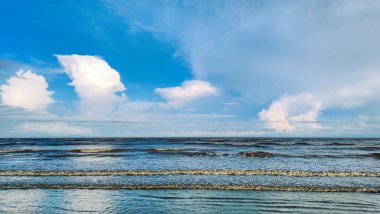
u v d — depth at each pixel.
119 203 11.57
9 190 13.75
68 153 37.66
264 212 10.38
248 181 15.73
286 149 48.22
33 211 10.55
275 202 11.67
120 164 24.45
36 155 34.28
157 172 18.05
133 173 17.94
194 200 12.02
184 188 14.09
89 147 55.62
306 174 17.78
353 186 14.57
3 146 59.66
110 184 14.93
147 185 14.57
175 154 35.44
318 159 29.27
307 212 10.38
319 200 11.98
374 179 16.55
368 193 13.24
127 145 65.06
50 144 70.44
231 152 39.22
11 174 17.75
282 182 15.55
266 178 16.61
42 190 13.76
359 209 10.73
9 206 11.15
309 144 73.19
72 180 16.03
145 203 11.58
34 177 16.98
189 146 59.16
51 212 10.44
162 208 10.91
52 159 29.33
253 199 12.13
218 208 10.90
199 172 18.12
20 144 70.12
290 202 11.68
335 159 29.25
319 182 15.55
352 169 21.34
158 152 38.81
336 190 13.70
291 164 24.53
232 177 16.89
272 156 32.72
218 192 13.37
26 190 13.76
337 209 10.73
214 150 44.03
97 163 25.23
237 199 12.15
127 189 13.95
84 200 12.01
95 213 10.35
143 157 31.52
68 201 11.84
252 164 24.48
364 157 31.69
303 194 13.02
